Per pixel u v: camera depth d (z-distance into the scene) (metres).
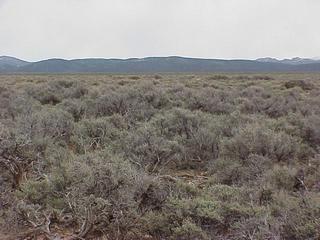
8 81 35.34
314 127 10.85
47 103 19.02
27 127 9.02
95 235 5.26
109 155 7.07
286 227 4.82
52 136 9.68
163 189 6.15
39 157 7.49
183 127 10.88
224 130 10.86
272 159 8.62
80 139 9.47
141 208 5.64
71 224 5.54
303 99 19.92
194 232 4.98
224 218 5.38
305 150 9.62
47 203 5.82
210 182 7.74
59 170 6.48
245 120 12.17
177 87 22.22
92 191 5.06
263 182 6.75
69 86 25.27
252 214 5.28
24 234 5.23
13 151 6.89
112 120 11.69
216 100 16.58
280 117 13.69
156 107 16.14
